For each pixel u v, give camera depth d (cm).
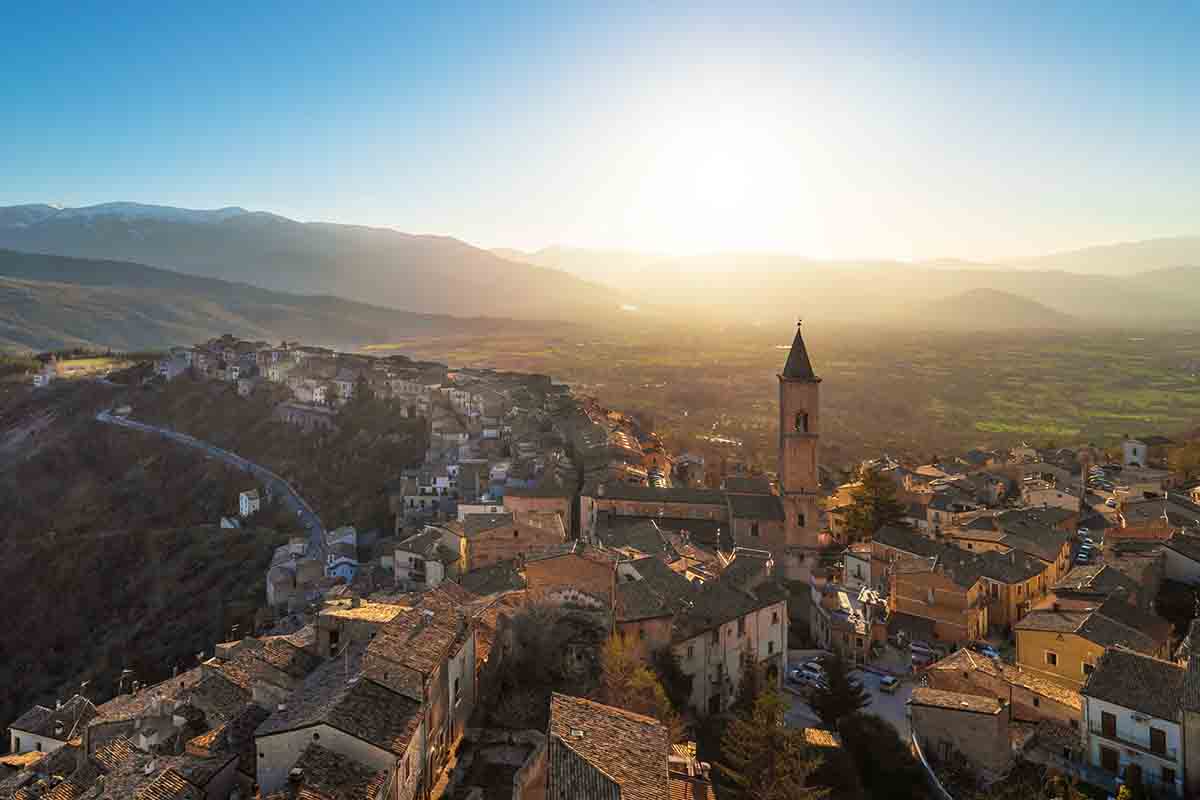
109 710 7531
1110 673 6975
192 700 5928
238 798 4488
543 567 7119
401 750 4275
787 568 11506
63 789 5347
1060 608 8956
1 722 13200
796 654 9419
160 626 15225
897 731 7319
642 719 4372
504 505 12912
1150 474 16425
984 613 10262
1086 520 13925
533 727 5597
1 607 16900
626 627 6944
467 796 4731
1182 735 6375
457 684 5462
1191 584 10481
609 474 13475
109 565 17975
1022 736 7150
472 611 6650
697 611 7575
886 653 9556
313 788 3925
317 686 4925
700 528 11850
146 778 4528
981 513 14125
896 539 11638
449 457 18038
